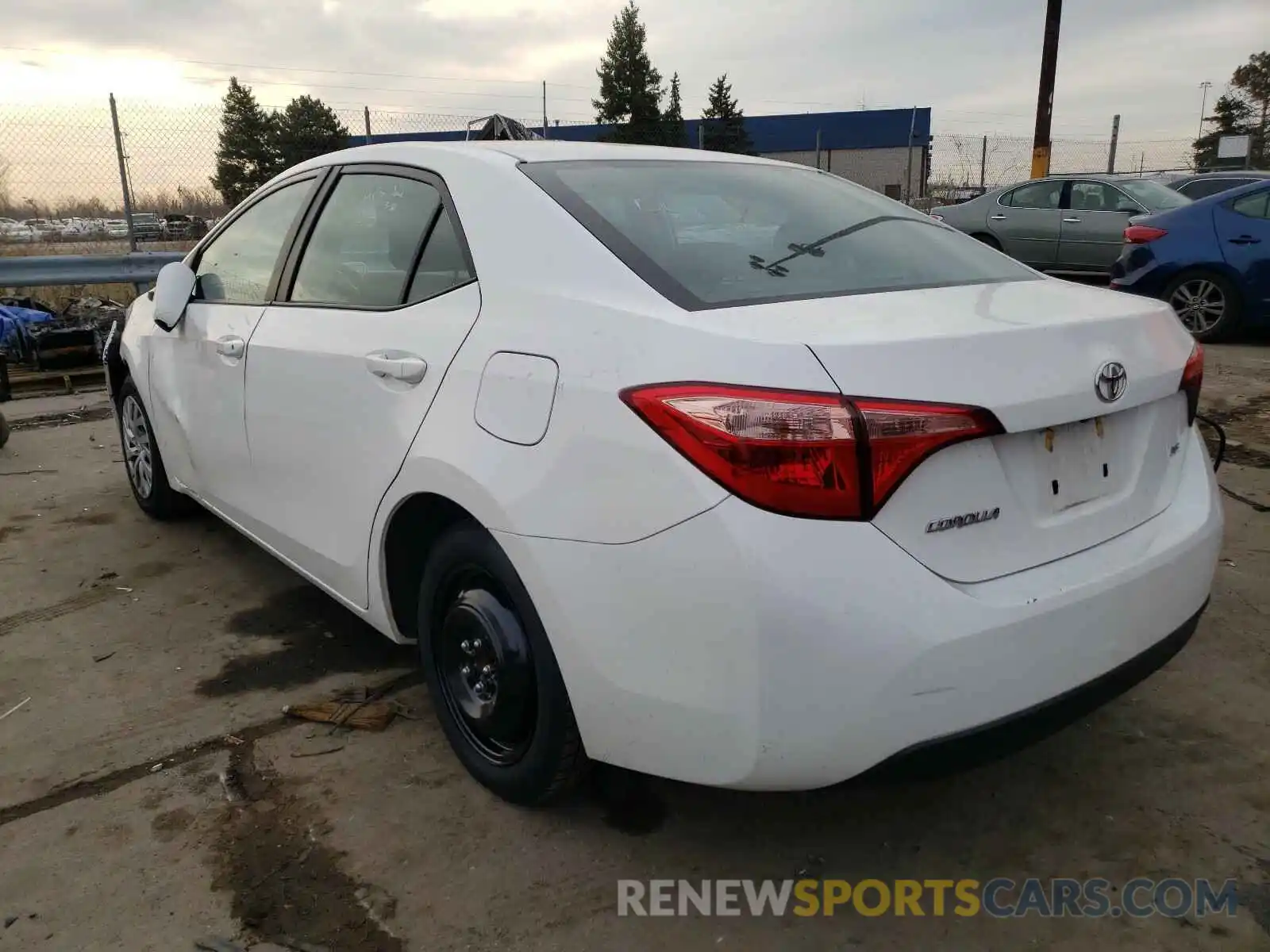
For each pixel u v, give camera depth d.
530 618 2.09
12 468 5.49
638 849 2.26
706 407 1.72
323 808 2.41
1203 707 2.81
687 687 1.78
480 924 2.03
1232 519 4.26
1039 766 2.56
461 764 2.57
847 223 2.58
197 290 3.67
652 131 39.50
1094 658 1.93
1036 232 11.75
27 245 10.29
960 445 1.77
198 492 3.83
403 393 2.40
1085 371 1.94
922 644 1.69
